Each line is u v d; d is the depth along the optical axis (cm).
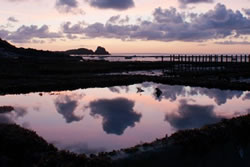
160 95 1538
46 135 805
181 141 594
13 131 641
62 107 1205
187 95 1531
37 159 546
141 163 536
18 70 2609
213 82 1870
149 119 1002
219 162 609
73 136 797
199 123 944
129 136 798
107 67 3478
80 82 1930
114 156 538
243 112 1116
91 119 1002
